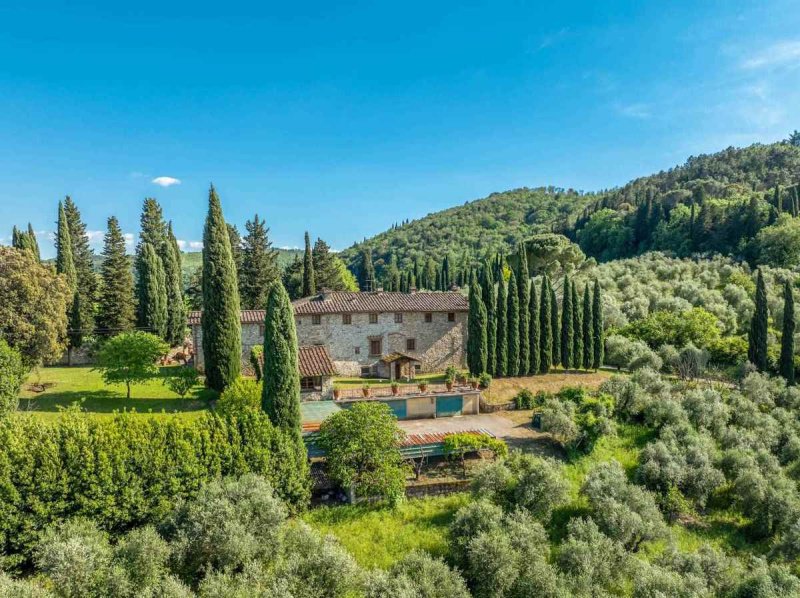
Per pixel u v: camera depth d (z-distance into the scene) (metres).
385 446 20.34
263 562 15.32
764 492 23.22
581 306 46.19
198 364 38.78
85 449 16.11
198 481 17.47
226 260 30.38
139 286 49.41
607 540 18.75
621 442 27.73
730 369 42.28
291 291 66.38
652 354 41.22
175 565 14.55
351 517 19.41
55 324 31.95
